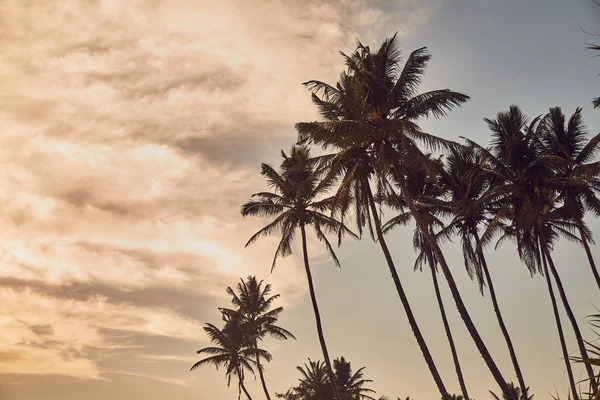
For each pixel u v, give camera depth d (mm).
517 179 37219
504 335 37281
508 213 37625
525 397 35781
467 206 37656
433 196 41125
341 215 32625
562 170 38625
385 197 35281
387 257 31922
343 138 31125
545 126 38281
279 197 44938
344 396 61094
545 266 38250
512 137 36750
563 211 38219
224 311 63875
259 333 62562
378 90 31281
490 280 38688
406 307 31047
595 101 21328
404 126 29297
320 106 32844
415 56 31359
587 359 6180
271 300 64312
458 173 40094
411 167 38750
